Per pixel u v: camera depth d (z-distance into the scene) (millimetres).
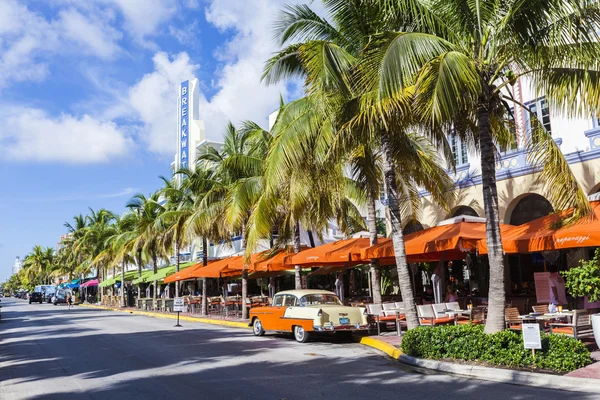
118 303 50938
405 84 9219
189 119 48375
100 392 8422
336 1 12117
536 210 17984
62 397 8188
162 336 17797
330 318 14031
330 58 11680
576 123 16500
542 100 17594
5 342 17875
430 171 17812
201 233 25125
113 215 57188
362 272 28344
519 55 9852
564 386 7520
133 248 40156
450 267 22141
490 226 10031
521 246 11031
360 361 10891
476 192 19875
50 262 106812
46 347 15633
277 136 14836
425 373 9227
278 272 26969
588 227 9930
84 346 15438
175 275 29125
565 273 9633
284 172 13141
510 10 9406
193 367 10648
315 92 12344
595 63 9500
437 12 10656
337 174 15445
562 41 9602
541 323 11594
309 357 11641
